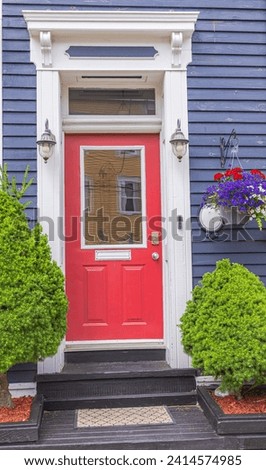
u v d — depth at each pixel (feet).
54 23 12.88
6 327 10.05
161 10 13.55
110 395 12.22
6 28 13.15
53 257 12.72
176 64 13.33
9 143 12.94
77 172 14.06
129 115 14.07
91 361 13.26
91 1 13.41
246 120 13.58
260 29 13.83
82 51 13.20
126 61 13.26
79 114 14.05
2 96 13.00
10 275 10.41
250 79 13.71
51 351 10.55
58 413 11.77
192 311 11.66
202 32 13.62
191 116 13.41
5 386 11.18
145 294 14.01
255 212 12.41
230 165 13.41
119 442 10.14
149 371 12.38
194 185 13.28
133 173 14.21
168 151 13.23
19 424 10.09
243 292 11.16
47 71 13.10
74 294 13.82
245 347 10.46
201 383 12.46
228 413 10.62
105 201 14.17
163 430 10.68
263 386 12.26
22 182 12.82
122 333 13.84
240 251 13.25
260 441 10.30
